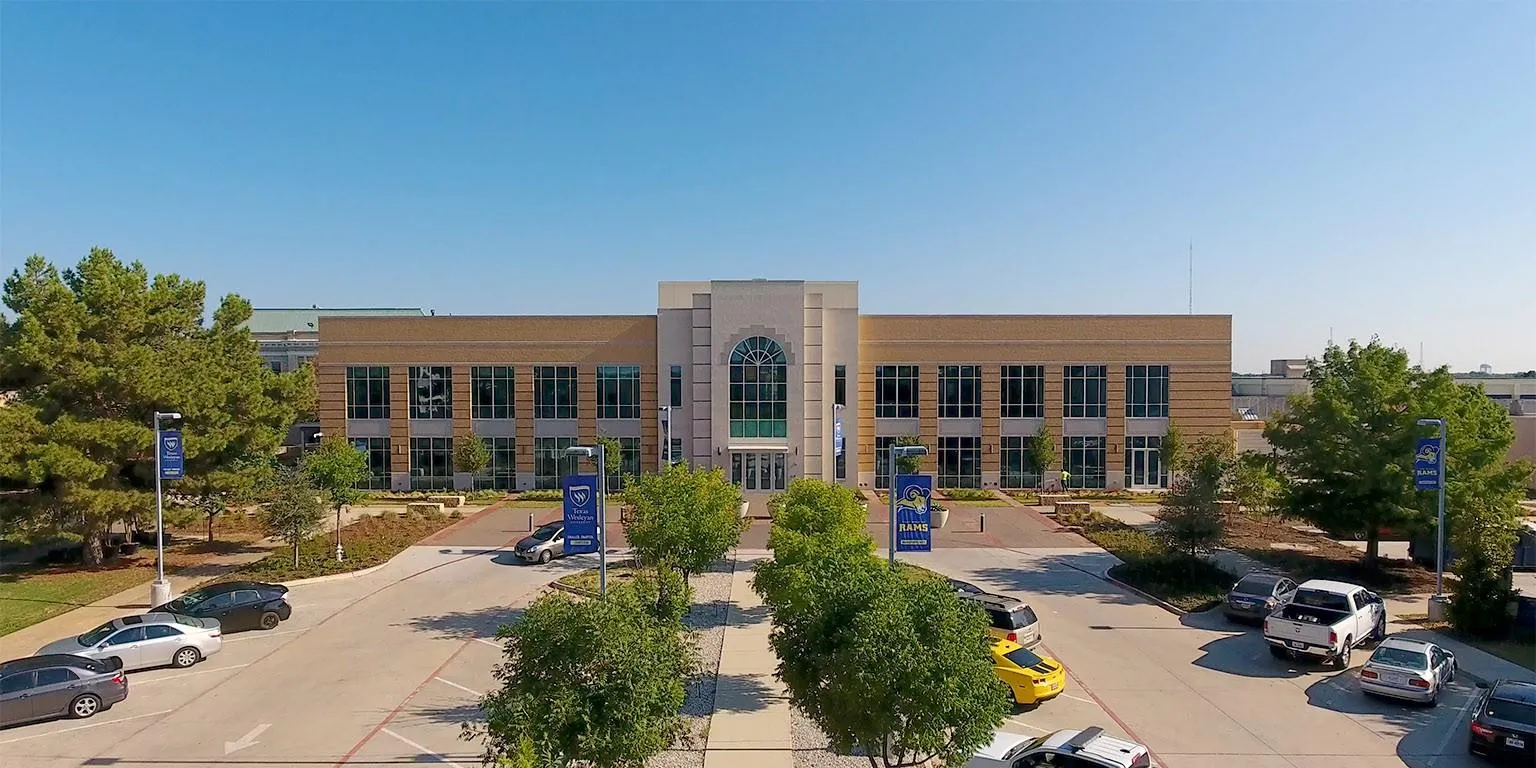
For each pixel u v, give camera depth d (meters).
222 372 33.09
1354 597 22.22
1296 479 32.34
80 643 20.28
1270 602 24.31
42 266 30.91
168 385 30.58
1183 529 28.06
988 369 52.16
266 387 36.47
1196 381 52.38
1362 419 29.52
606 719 11.57
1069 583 29.81
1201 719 17.52
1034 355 52.25
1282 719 17.55
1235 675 20.30
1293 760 15.59
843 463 51.47
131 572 30.80
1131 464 52.62
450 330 52.41
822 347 50.91
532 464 52.53
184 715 17.80
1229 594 25.27
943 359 52.16
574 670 11.77
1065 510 44.12
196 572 31.09
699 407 51.09
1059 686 18.30
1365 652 22.09
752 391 50.75
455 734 16.78
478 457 50.75
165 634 20.78
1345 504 29.89
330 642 22.98
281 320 90.69
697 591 28.22
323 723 17.34
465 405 52.44
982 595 22.84
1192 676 20.20
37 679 17.30
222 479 31.56
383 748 16.12
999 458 52.47
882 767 14.95
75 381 29.27
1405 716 17.73
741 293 50.50
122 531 38.03
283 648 22.50
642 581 18.58
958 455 52.41
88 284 30.66
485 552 35.06
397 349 52.47
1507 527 27.12
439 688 19.41
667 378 51.78
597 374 52.34
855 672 11.84
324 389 52.53
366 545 35.16
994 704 12.20
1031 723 17.20
